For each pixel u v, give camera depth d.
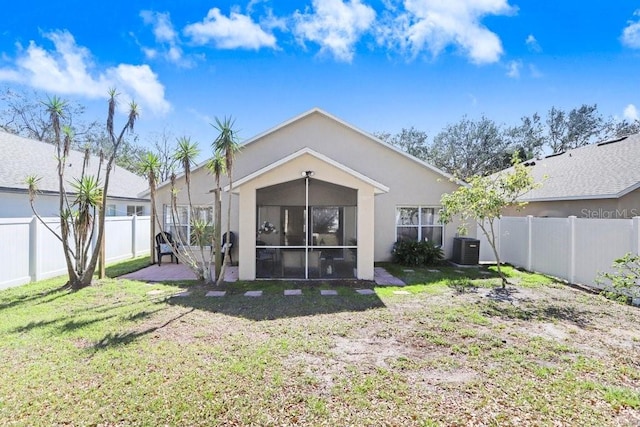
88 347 5.28
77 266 9.51
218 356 4.98
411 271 12.05
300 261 11.00
